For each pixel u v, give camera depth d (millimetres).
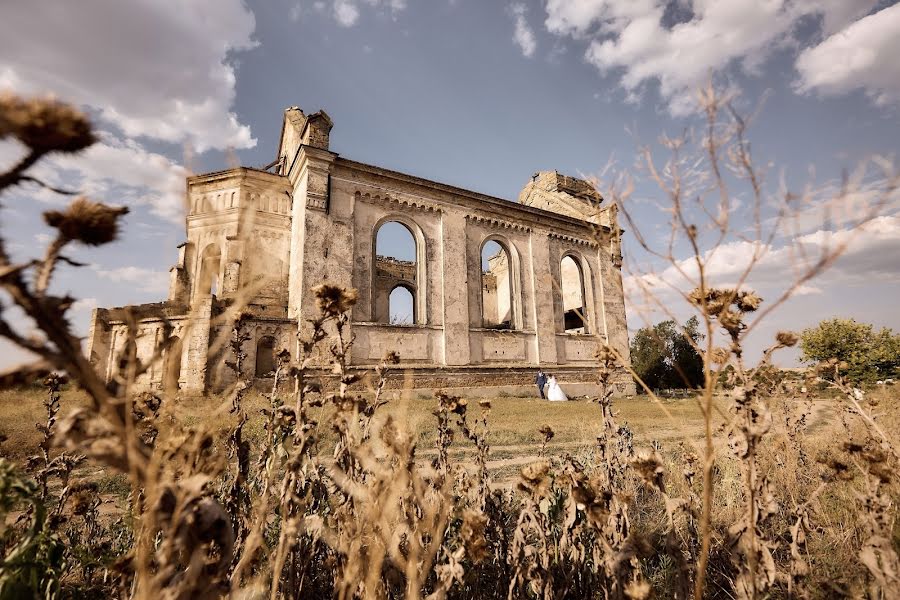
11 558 1591
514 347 22844
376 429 2336
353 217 19531
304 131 20188
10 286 769
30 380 807
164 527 1095
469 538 1800
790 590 2176
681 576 1926
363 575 1825
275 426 2492
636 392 26312
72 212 835
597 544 2262
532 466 2232
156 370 12266
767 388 3578
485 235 23562
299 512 1827
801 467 4219
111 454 919
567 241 26422
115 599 1988
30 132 750
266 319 17188
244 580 2092
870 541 2096
